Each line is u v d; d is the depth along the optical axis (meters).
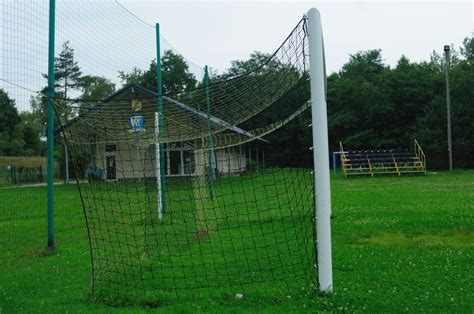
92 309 4.60
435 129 34.75
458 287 4.82
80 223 10.86
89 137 6.96
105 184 7.88
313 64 4.95
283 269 5.78
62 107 5.75
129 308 4.62
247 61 38.31
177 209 10.27
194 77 27.36
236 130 11.70
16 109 9.67
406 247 6.84
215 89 6.88
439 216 9.53
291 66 5.41
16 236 9.32
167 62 27.16
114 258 6.69
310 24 4.97
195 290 5.10
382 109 39.97
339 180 25.33
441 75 39.88
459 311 4.15
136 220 9.41
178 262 6.37
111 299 4.88
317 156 4.88
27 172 16.98
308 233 7.73
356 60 54.12
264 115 13.40
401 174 28.11
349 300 4.55
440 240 7.31
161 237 8.16
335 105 43.16
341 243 7.27
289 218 9.57
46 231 9.81
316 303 4.52
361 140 40.59
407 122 40.25
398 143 40.00
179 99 7.63
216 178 12.01
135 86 18.53
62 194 14.03
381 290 4.81
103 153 7.50
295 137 32.69
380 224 8.82
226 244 7.47
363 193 16.25
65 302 4.86
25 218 11.80
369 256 6.29
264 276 5.52
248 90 6.67
